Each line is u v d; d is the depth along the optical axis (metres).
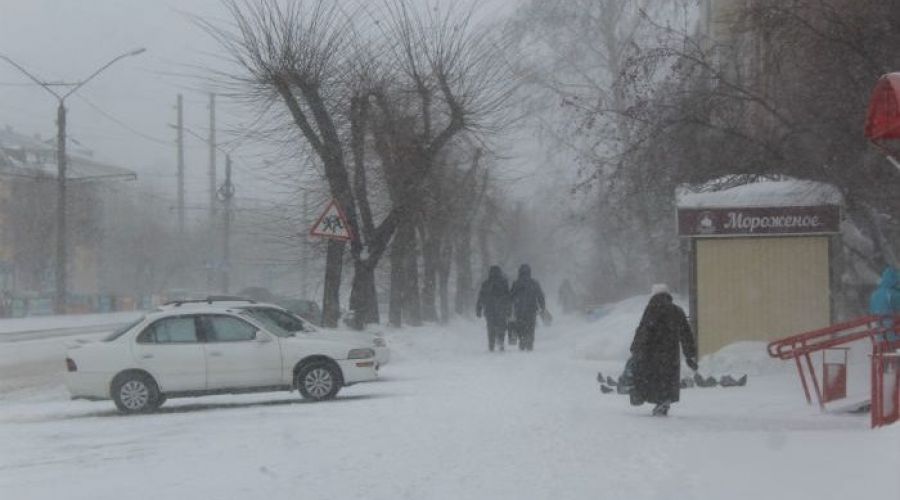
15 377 32.06
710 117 24.33
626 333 31.94
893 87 12.61
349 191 35.97
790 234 24.67
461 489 11.56
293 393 25.06
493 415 18.48
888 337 17.89
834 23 21.19
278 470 13.21
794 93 22.59
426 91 36.59
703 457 12.91
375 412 19.55
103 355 21.78
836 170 23.11
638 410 19.12
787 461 12.19
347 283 47.88
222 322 22.41
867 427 15.83
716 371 24.14
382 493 11.49
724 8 32.38
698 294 25.20
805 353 18.97
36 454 15.88
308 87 34.81
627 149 25.58
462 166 51.19
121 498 11.77
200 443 16.31
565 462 13.05
